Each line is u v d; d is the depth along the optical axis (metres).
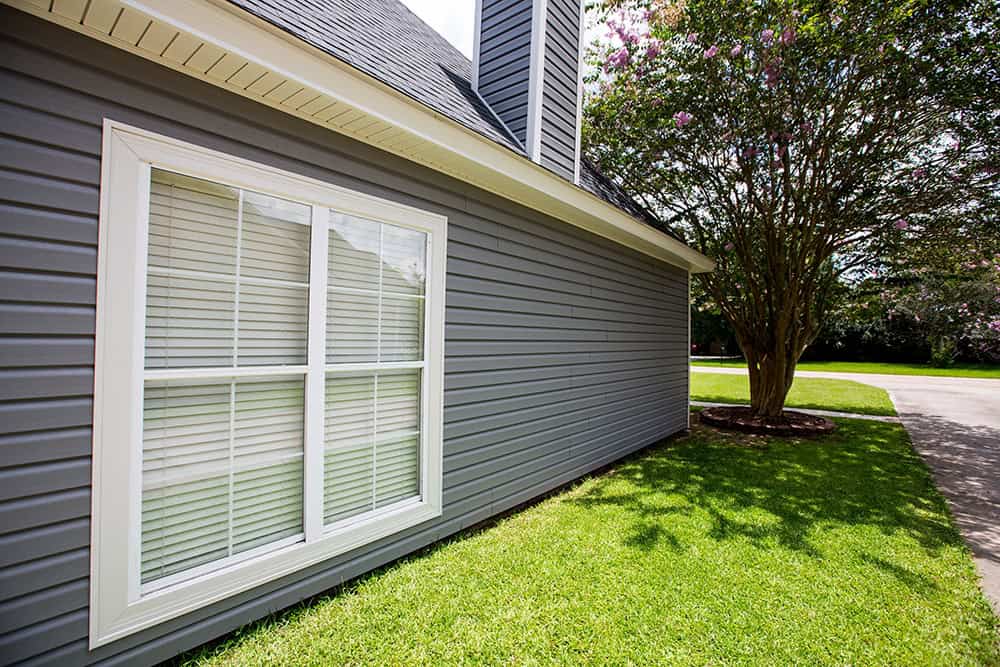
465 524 3.37
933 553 3.10
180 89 1.95
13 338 1.56
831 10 5.20
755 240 7.86
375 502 2.80
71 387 1.68
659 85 6.50
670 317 7.07
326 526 2.53
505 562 2.89
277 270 2.33
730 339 30.53
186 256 2.02
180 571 2.00
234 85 2.09
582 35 4.82
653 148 7.04
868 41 5.14
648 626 2.25
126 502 1.81
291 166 2.34
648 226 5.23
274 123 2.27
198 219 2.06
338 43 2.60
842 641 2.17
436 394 3.12
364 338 2.73
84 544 1.71
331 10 3.03
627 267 5.69
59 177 1.65
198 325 2.06
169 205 1.97
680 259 6.71
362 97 2.33
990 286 8.52
